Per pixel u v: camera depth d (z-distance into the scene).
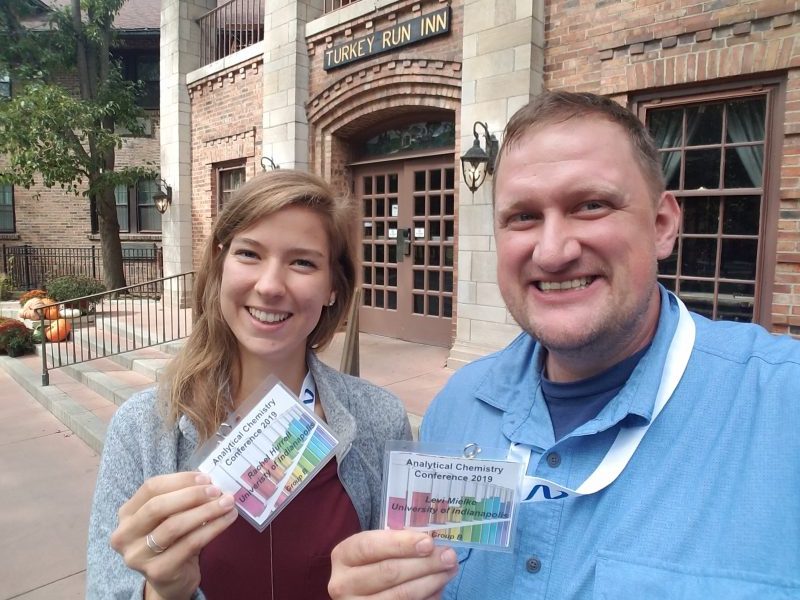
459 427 1.40
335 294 1.60
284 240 1.36
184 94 9.50
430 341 6.83
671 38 4.29
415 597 0.95
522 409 1.27
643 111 4.59
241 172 8.90
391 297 7.38
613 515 1.02
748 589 0.87
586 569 1.01
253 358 1.47
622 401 1.08
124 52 13.80
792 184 3.88
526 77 5.00
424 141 6.77
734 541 0.91
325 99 7.12
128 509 1.06
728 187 4.29
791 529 0.89
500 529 1.08
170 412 1.33
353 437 1.45
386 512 1.11
